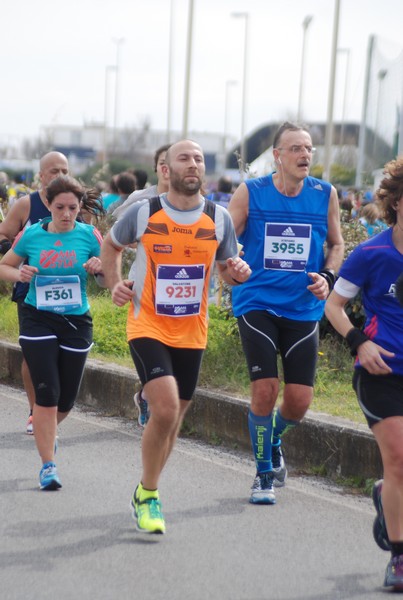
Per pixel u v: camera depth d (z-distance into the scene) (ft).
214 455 56.39
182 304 40.70
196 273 40.83
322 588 35.40
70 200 48.01
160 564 37.55
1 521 42.57
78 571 36.55
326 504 46.80
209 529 42.27
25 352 48.19
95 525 42.29
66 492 47.42
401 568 35.01
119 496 46.91
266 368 45.78
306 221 46.88
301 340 46.16
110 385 68.44
